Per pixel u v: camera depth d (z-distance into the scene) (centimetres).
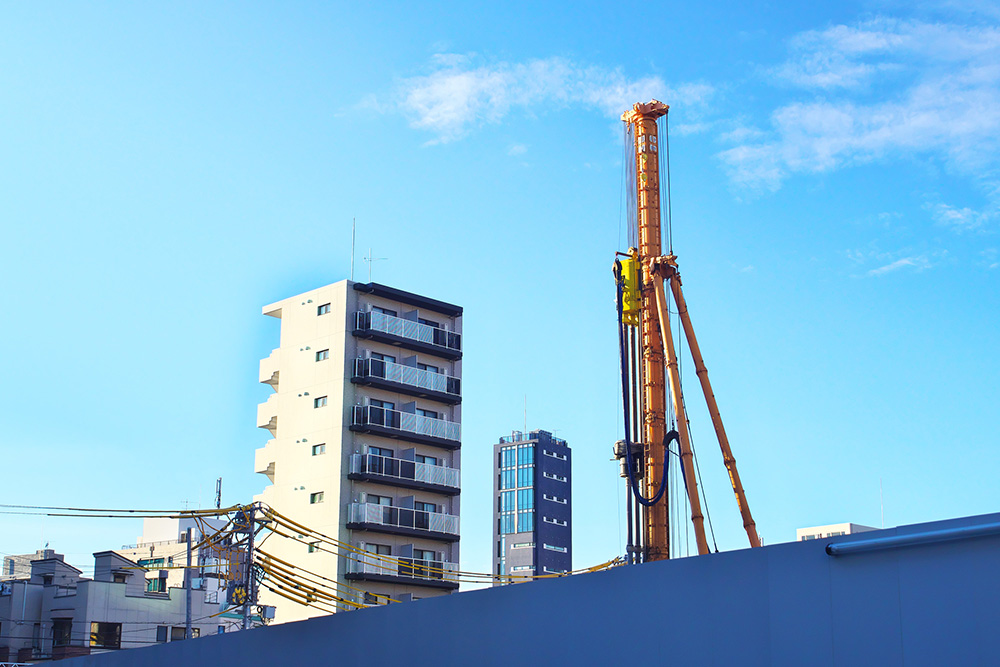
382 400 7056
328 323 7075
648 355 5278
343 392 6831
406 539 6812
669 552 4972
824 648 1403
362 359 6925
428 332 7312
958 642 1275
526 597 1825
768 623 1470
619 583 1681
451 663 1938
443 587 6819
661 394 5222
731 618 1517
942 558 1309
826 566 1424
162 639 6756
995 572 1258
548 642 1767
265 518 3875
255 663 2398
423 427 7075
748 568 1513
